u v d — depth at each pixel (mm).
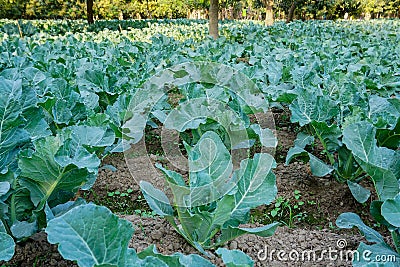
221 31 16109
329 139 3619
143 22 22281
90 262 1523
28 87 2812
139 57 7570
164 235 2873
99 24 19469
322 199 3744
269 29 16828
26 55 7344
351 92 4242
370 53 8508
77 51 8008
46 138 2279
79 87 4844
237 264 1629
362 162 2770
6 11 30469
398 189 2596
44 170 2346
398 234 2592
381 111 4062
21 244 2680
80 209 1573
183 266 1667
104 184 3977
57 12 31953
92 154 2447
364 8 40688
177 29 15945
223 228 2529
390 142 3434
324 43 10078
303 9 33375
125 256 1571
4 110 2445
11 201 2475
